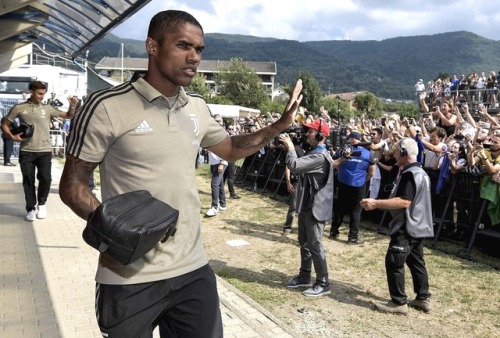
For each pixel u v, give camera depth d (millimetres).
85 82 22719
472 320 4797
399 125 9242
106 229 1809
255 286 5609
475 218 7355
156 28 2033
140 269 2033
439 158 7961
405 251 4797
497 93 17141
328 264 6602
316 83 69125
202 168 16906
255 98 76188
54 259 5703
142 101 2035
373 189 8656
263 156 13008
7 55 13922
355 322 4664
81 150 1978
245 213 9914
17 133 6969
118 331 2047
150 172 2037
